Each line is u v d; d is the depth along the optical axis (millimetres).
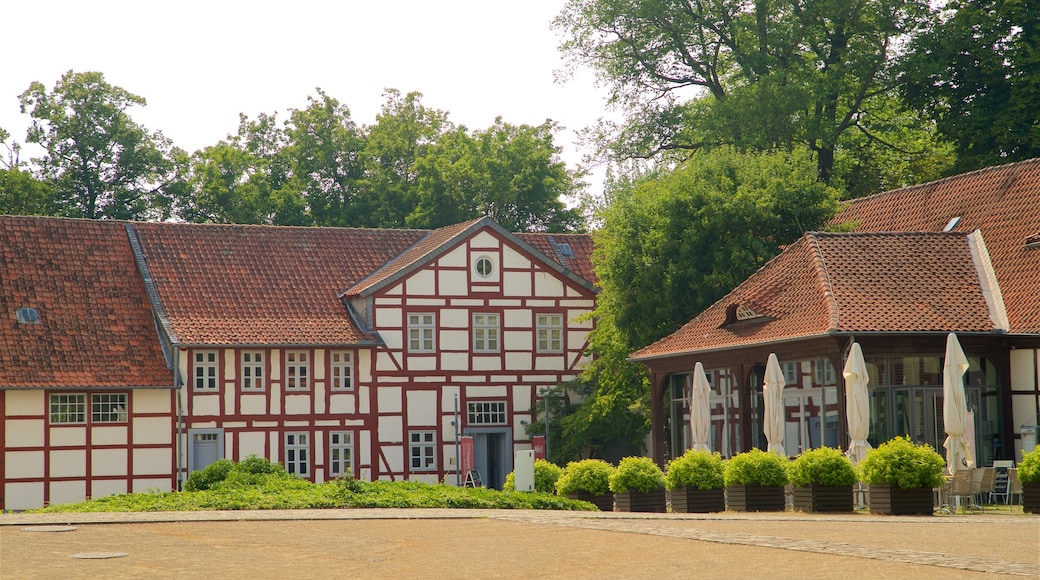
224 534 16625
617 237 41031
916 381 29125
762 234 39156
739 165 40844
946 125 49094
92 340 41375
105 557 14141
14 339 40375
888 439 28719
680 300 38938
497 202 65750
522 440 46688
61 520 18312
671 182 40812
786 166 40750
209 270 45062
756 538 15031
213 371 42312
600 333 42750
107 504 23688
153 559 14016
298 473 43312
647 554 13820
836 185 51938
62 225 44844
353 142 69500
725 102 51094
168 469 41250
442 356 45750
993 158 48094
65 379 39781
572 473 25781
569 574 12570
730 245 38375
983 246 31938
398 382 45062
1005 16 47250
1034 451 22734
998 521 18844
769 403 26781
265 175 67625
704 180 40125
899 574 12086
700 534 15594
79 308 42219
